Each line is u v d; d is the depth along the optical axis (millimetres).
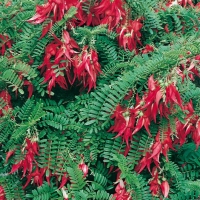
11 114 1047
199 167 1117
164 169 1050
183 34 1157
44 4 1008
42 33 1002
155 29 1118
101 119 1012
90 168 1086
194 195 1062
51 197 1063
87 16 1045
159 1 1189
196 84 1233
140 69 970
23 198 1103
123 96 996
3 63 1024
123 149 1045
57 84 1124
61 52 993
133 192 1023
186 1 1206
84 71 1018
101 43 1049
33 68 1058
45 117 1046
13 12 1072
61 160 1053
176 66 930
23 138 1045
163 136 1005
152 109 945
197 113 1030
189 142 1168
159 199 1050
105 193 1022
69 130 1065
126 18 1043
